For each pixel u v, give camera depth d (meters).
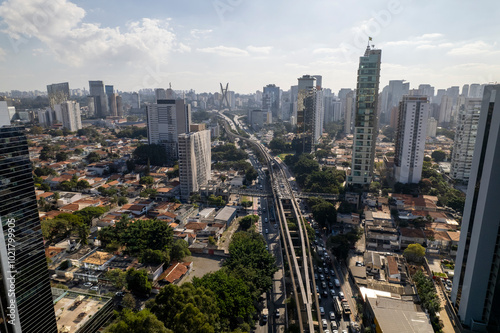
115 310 100.88
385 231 154.25
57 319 85.81
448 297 105.31
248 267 117.94
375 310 95.75
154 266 124.25
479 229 83.06
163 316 83.19
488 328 86.06
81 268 121.94
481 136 83.56
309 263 130.00
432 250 140.88
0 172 67.31
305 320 101.50
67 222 150.12
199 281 103.88
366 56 189.38
